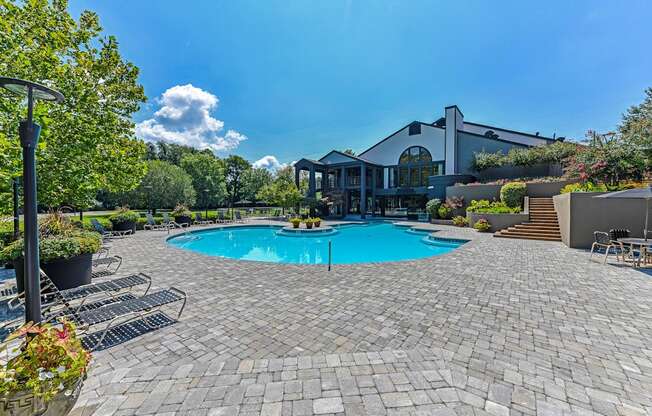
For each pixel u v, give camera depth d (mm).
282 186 25781
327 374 2713
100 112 9391
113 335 3645
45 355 1918
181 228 17391
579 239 9961
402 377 2664
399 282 5895
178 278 6270
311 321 4031
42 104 5832
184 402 2314
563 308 4453
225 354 3182
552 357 3055
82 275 5352
